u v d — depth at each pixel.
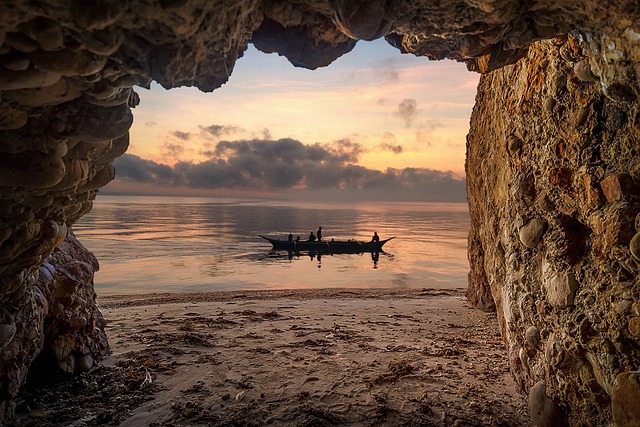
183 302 10.25
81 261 5.52
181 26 1.88
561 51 3.16
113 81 2.17
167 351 6.00
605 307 2.88
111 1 1.72
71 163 2.83
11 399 3.87
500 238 4.98
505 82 4.74
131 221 70.31
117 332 7.01
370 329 7.39
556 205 3.51
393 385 4.85
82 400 4.47
